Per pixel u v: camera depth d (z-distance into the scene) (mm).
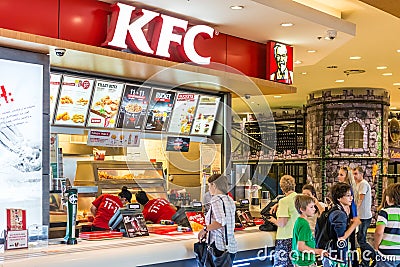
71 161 6406
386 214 6137
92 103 5832
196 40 5961
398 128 18078
